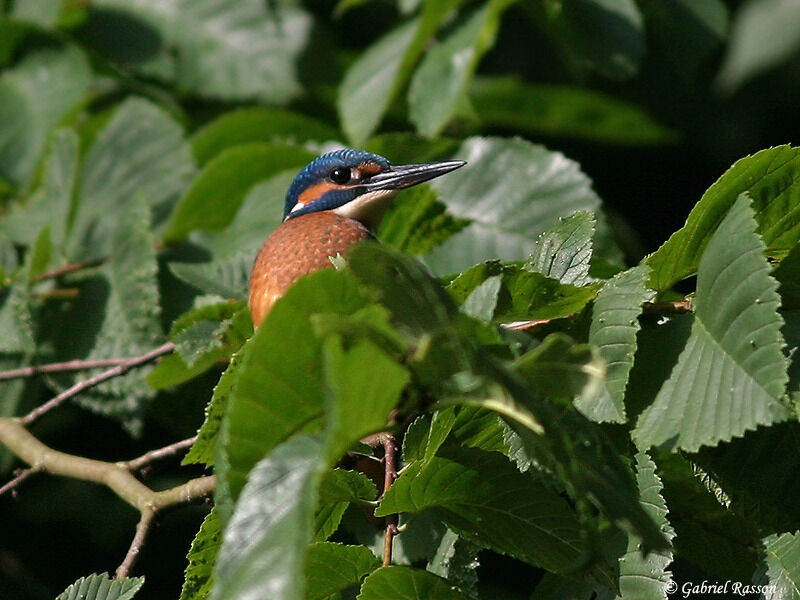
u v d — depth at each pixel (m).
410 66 11.38
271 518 4.27
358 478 5.91
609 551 5.94
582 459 5.09
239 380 4.66
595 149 15.62
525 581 11.91
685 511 7.16
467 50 11.52
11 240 11.66
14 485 8.91
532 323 6.29
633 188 15.70
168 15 13.45
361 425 4.62
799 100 14.80
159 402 10.53
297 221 9.43
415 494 5.93
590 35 11.35
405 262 4.66
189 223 11.40
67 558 12.06
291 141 11.44
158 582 11.85
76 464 8.81
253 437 4.70
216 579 4.22
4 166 12.54
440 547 6.51
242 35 13.45
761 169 6.11
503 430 5.97
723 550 7.16
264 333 4.62
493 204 10.65
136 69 13.27
